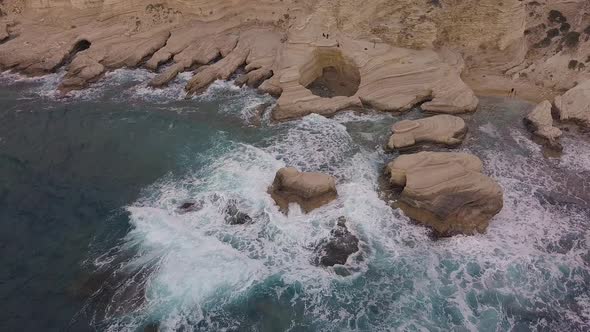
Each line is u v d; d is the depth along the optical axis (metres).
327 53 45.41
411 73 42.22
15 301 25.91
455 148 36.91
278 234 29.83
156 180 34.56
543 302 26.11
